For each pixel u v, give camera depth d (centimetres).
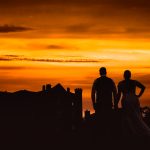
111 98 3506
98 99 3506
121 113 3506
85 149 3516
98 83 3506
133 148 3409
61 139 3897
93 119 3559
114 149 3419
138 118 3484
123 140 3472
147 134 3472
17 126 4878
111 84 3503
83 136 3756
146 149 3391
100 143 3491
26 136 4647
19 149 3766
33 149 3709
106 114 3497
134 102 3488
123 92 3500
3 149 3809
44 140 4019
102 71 3512
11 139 4462
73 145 3653
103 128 3500
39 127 4919
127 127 3484
